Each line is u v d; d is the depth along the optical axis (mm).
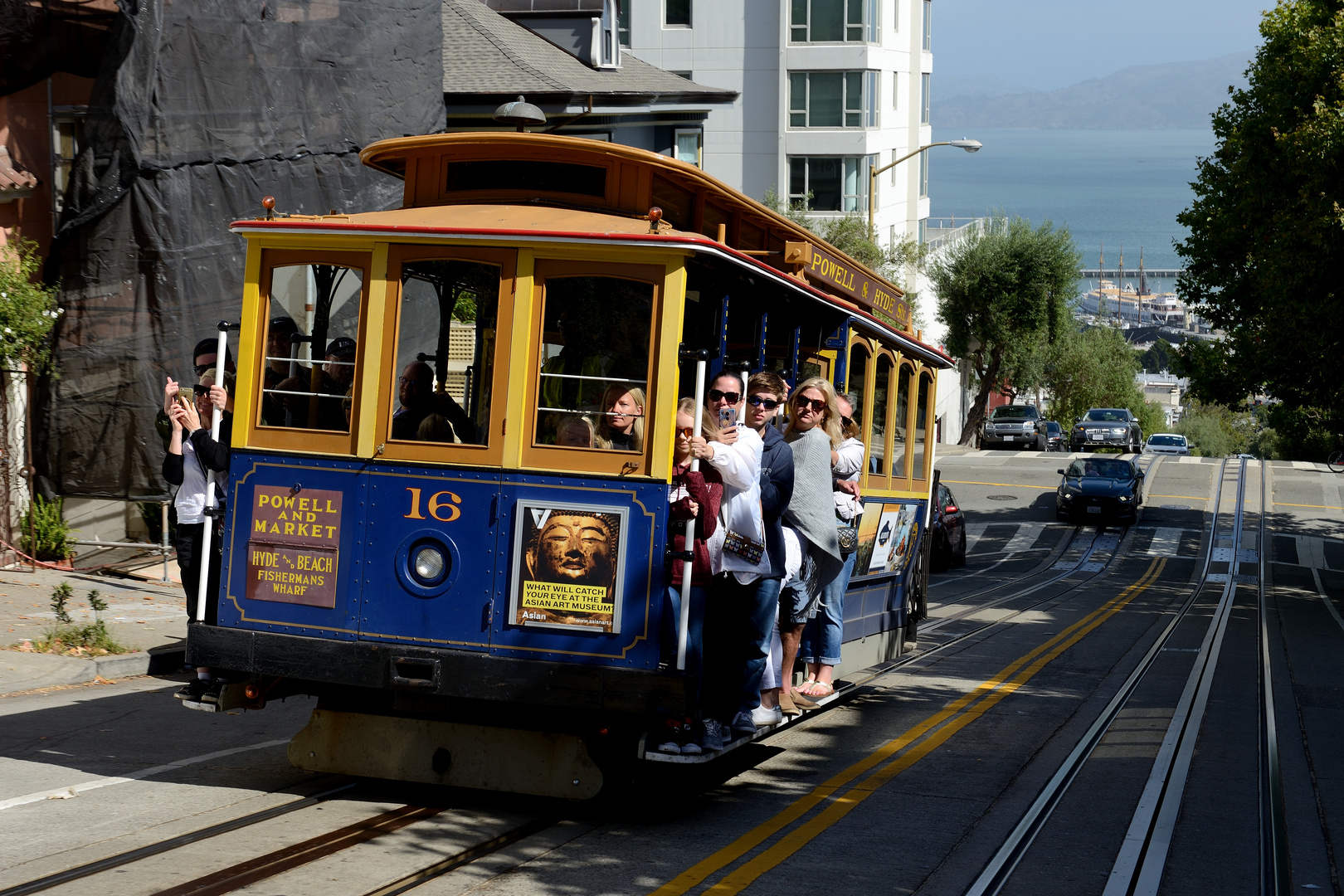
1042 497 37531
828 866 5922
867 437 9406
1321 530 33406
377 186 15938
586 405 6191
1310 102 23656
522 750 6438
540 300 6234
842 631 9078
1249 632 17203
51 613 11578
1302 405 26953
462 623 6262
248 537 6582
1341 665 14062
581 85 22344
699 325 6625
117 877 5223
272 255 6578
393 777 6551
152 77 13812
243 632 6496
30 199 15312
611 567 6113
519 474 6223
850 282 9062
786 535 7391
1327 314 22297
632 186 6738
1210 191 28047
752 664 6730
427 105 16500
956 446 50906
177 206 14070
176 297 14094
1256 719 10234
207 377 7758
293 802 6574
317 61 15297
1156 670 13211
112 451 14055
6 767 7141
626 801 7039
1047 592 22578
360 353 6438
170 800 6543
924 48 52531
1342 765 8656
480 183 6980
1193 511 36062
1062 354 61844
